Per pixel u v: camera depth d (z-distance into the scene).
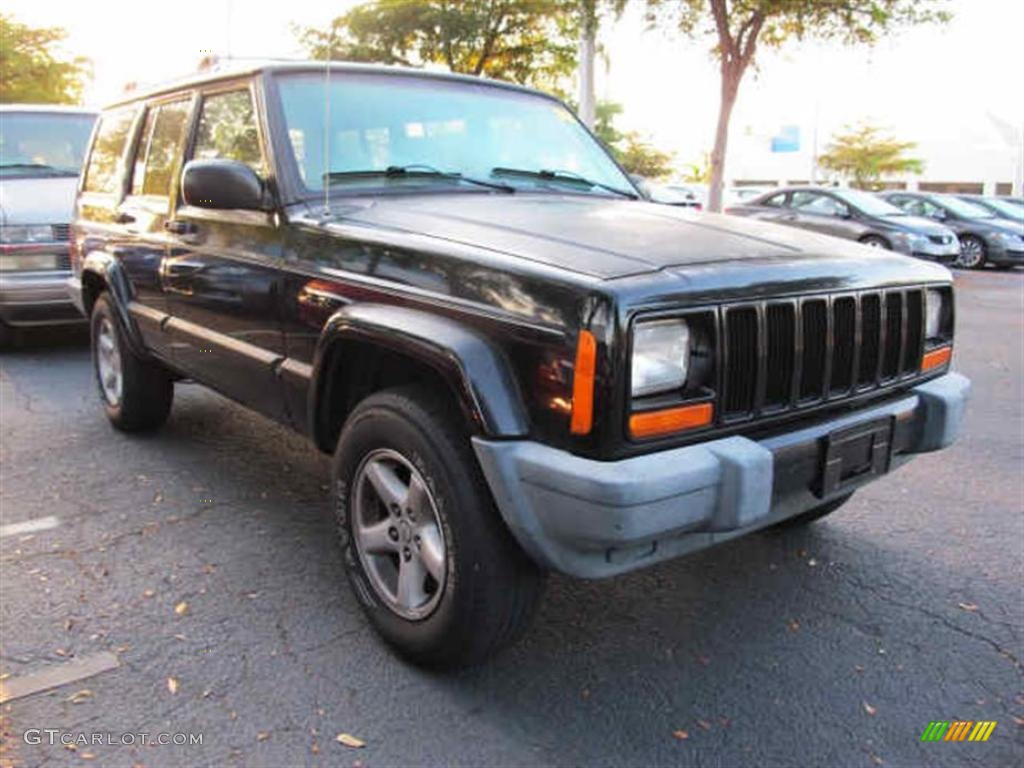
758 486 2.50
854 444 2.93
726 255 2.74
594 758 2.56
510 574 2.69
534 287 2.51
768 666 3.04
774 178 53.38
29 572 3.60
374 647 3.10
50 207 7.52
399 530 2.96
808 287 2.77
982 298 13.26
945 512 4.37
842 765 2.55
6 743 2.56
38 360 7.57
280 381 3.51
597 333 2.37
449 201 3.47
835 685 2.93
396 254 2.94
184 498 4.42
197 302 4.07
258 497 4.44
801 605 3.44
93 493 4.46
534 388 2.50
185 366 4.39
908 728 2.71
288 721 2.69
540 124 4.38
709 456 2.48
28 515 4.18
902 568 3.76
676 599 3.48
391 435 2.85
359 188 3.57
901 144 51.34
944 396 3.30
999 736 2.68
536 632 3.23
